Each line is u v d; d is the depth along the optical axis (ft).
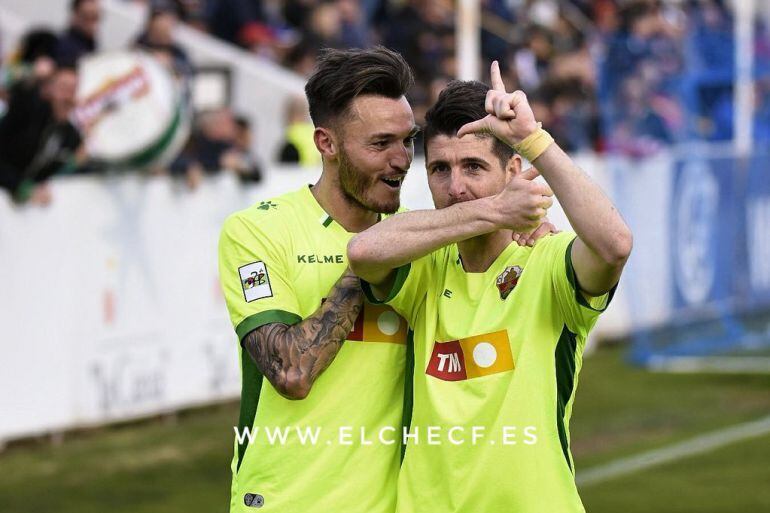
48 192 68.95
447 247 31.37
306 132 91.61
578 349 29.91
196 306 78.84
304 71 108.17
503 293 29.81
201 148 79.46
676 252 105.60
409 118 30.68
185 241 77.77
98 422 72.84
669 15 127.13
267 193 83.66
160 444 71.61
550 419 29.07
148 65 72.28
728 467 68.54
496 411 29.19
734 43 121.90
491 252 30.32
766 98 127.95
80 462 67.36
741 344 109.70
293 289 31.55
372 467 30.99
